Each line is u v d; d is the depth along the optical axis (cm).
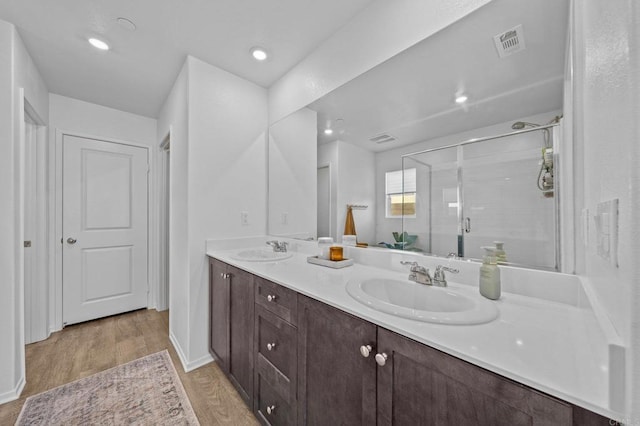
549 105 94
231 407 147
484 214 109
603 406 42
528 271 95
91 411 142
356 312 82
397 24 130
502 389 53
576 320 75
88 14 150
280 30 164
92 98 253
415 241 131
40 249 220
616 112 43
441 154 121
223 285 172
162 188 296
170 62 196
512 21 98
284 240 216
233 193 212
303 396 106
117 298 277
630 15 36
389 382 73
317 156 184
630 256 37
